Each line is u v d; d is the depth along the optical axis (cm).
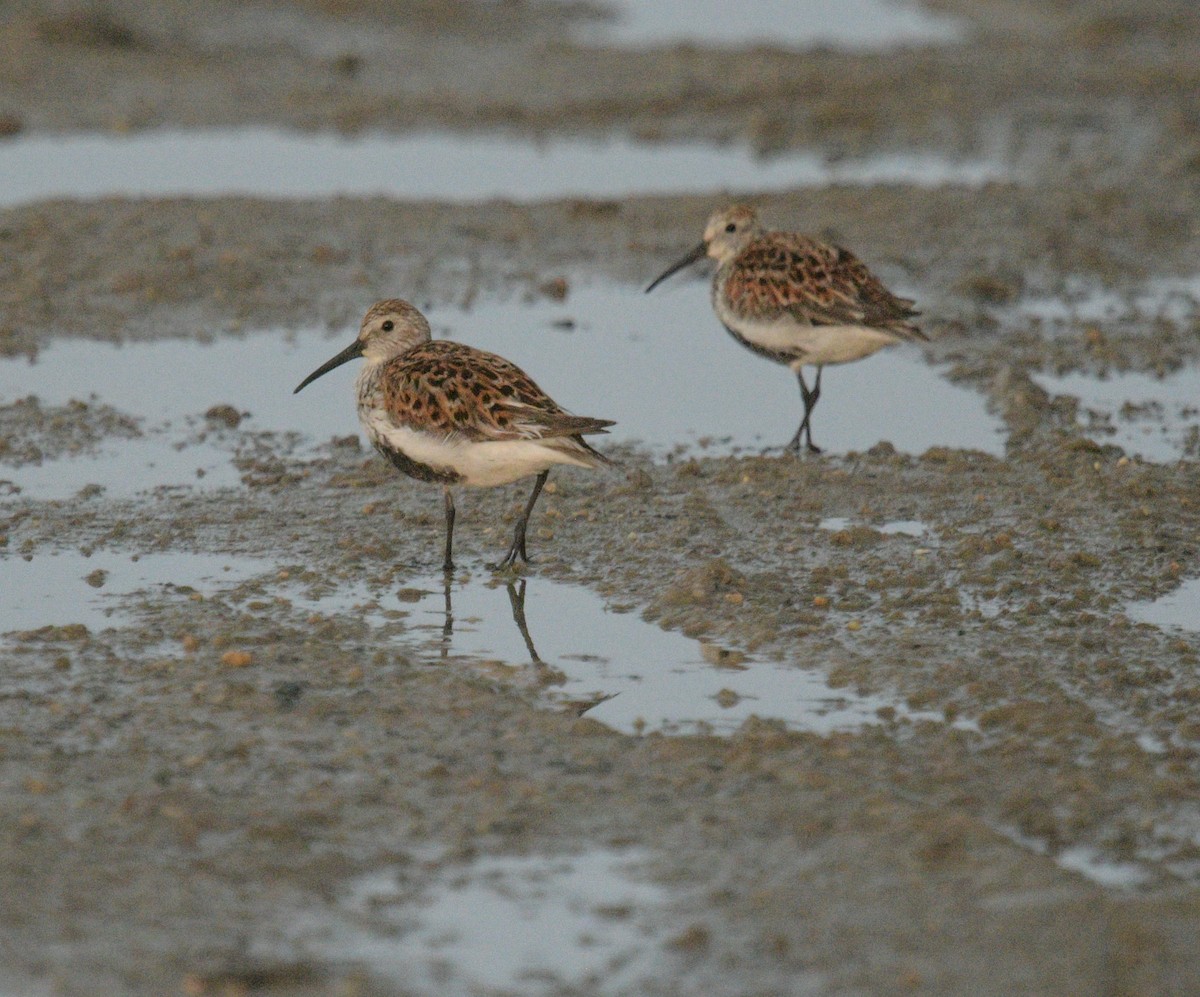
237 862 873
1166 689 1102
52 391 1753
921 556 1345
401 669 1127
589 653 1174
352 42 3372
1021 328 1975
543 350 1911
